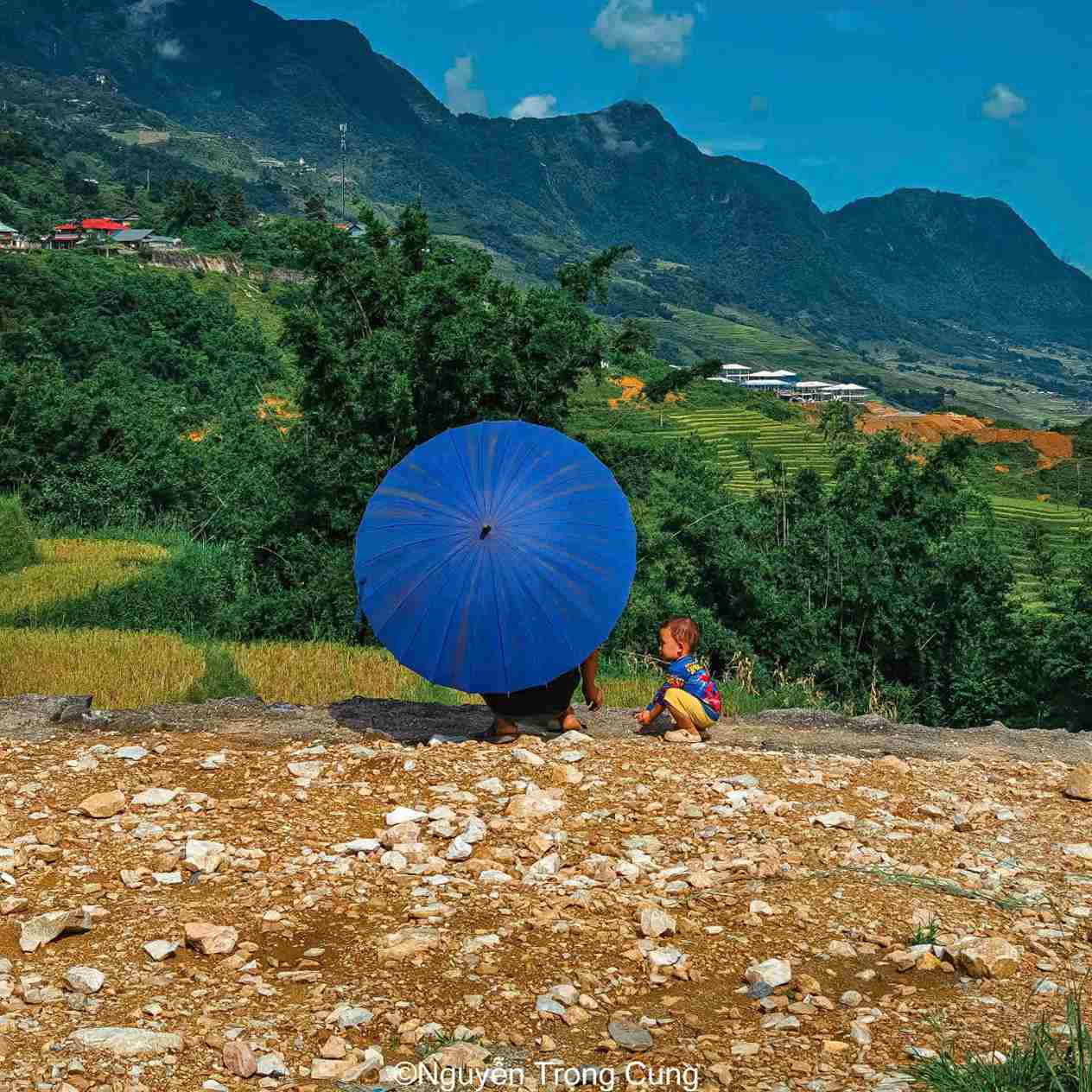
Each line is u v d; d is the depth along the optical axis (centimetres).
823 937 495
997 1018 413
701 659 2055
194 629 1891
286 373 9294
